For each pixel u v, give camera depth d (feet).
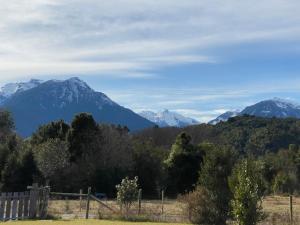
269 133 416.05
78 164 173.99
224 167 65.00
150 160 189.47
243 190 54.60
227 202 63.87
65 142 168.76
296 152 294.87
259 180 57.36
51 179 160.04
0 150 153.48
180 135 197.47
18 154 156.46
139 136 305.12
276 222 68.80
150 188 187.21
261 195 57.36
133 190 78.84
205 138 371.76
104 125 191.93
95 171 174.19
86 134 181.47
